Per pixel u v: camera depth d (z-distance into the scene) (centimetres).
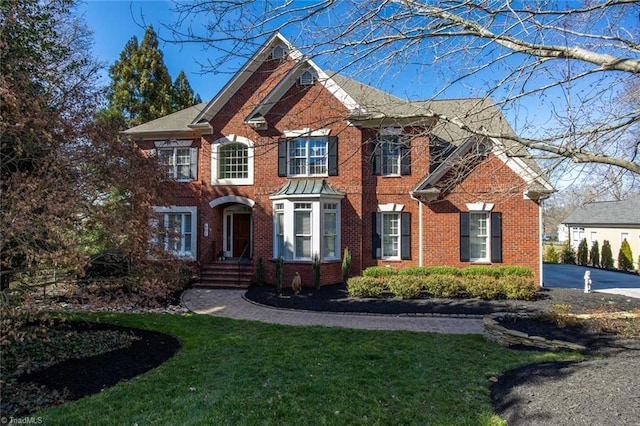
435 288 1384
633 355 712
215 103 1827
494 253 1653
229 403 536
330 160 1738
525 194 1593
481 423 484
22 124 605
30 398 576
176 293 1535
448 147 700
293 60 536
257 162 1797
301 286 1573
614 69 414
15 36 844
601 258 2872
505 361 727
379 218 1748
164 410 520
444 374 657
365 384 609
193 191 1941
